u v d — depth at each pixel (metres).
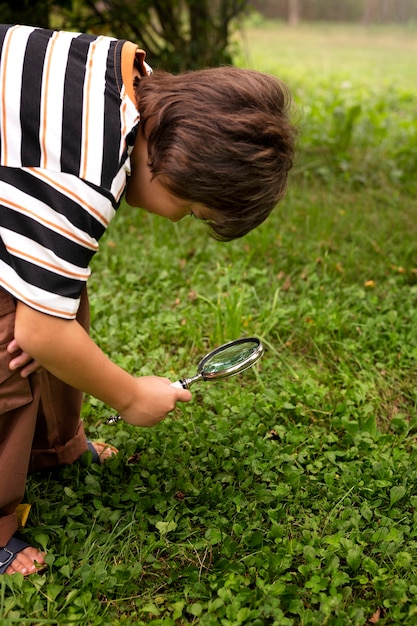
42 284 1.59
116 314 3.26
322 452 2.50
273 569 1.96
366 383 2.88
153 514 2.22
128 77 1.62
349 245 4.06
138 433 2.54
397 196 4.79
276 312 3.27
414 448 2.49
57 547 2.07
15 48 1.62
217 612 1.84
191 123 1.55
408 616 1.84
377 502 2.23
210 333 3.15
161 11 5.39
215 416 2.66
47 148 1.57
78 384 1.77
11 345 1.77
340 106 7.39
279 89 1.66
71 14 5.02
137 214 4.33
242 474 2.34
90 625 1.83
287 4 27.19
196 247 4.00
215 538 2.06
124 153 1.57
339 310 3.39
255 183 1.59
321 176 5.20
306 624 1.81
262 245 3.96
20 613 1.84
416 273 3.72
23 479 1.95
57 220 1.57
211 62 5.51
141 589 1.96
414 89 9.98
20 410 1.88
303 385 2.80
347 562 1.99
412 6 26.81
